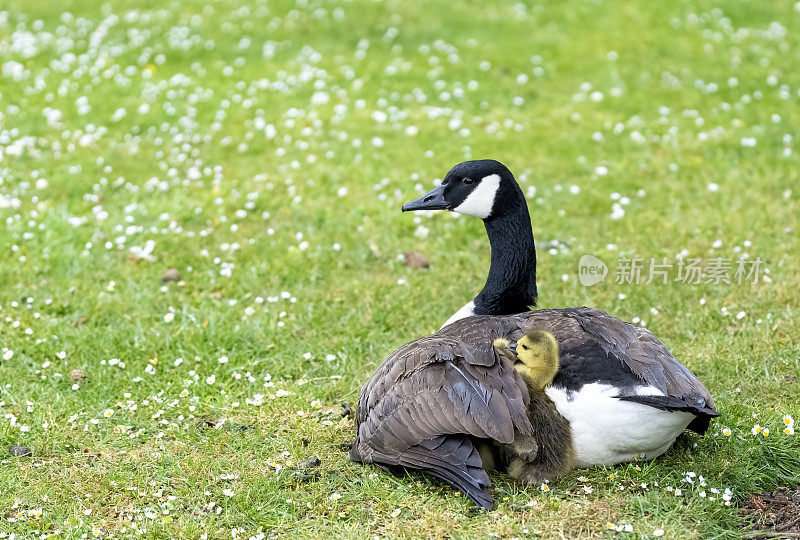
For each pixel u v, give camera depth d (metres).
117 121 18.52
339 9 25.20
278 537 7.07
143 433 8.71
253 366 10.16
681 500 7.21
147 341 10.64
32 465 8.13
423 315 11.41
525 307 9.89
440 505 7.30
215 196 15.01
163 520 7.19
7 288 11.98
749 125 17.72
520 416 6.92
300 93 19.92
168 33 24.00
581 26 23.81
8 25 25.23
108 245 13.16
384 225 13.98
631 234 13.62
